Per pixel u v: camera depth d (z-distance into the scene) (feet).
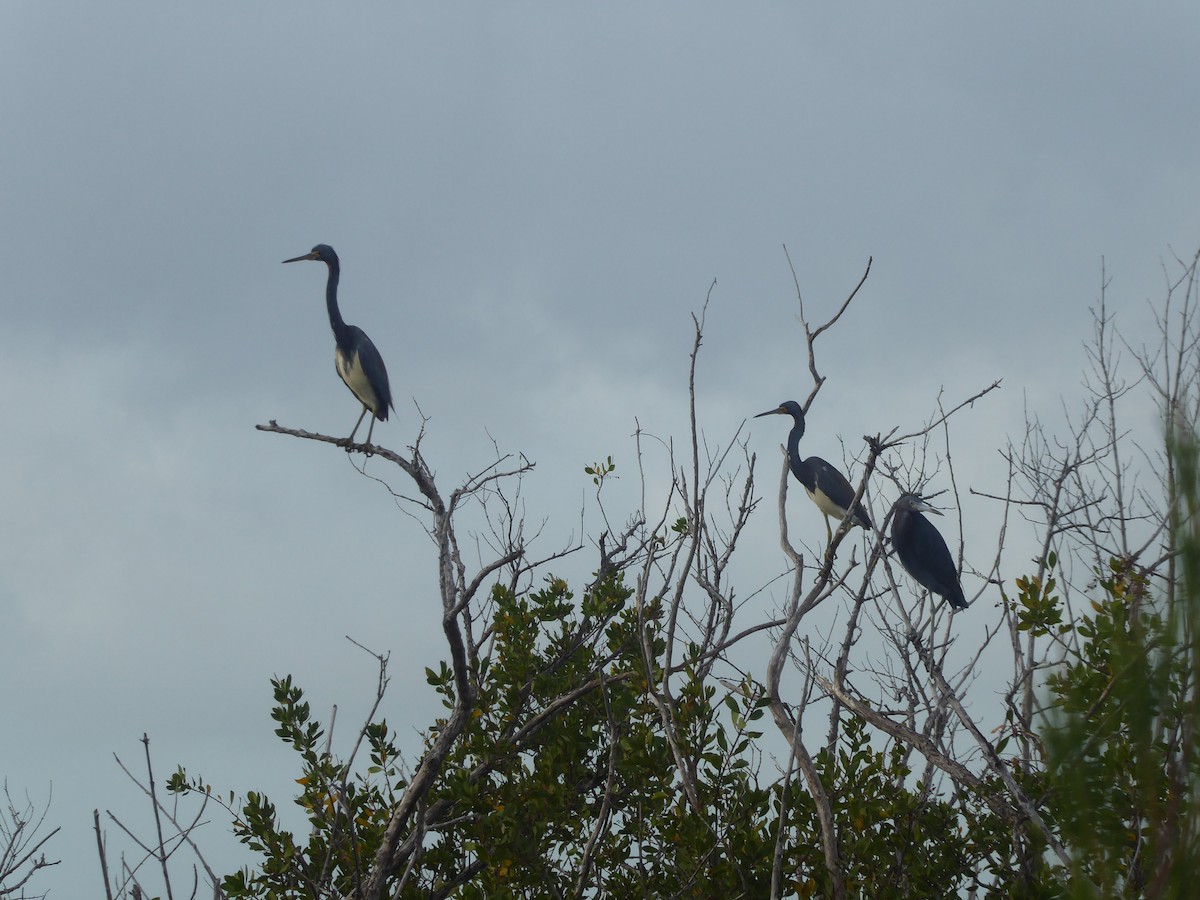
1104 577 33.24
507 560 35.37
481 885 43.45
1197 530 14.07
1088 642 31.17
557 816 39.81
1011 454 38.78
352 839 36.04
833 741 38.29
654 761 36.17
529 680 46.75
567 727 45.24
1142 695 14.40
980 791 33.96
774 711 34.58
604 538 48.42
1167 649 14.34
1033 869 34.88
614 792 40.52
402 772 44.27
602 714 46.37
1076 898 14.64
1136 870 21.22
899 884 36.35
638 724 42.22
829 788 36.35
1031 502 37.19
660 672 37.50
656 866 37.78
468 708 38.24
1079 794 14.78
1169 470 14.40
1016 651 36.32
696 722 35.94
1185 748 14.29
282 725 41.45
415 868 41.27
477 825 39.91
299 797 40.19
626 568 49.01
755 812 35.83
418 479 40.60
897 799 36.73
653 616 46.47
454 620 35.42
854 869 35.65
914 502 39.65
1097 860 14.71
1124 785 22.93
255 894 39.83
